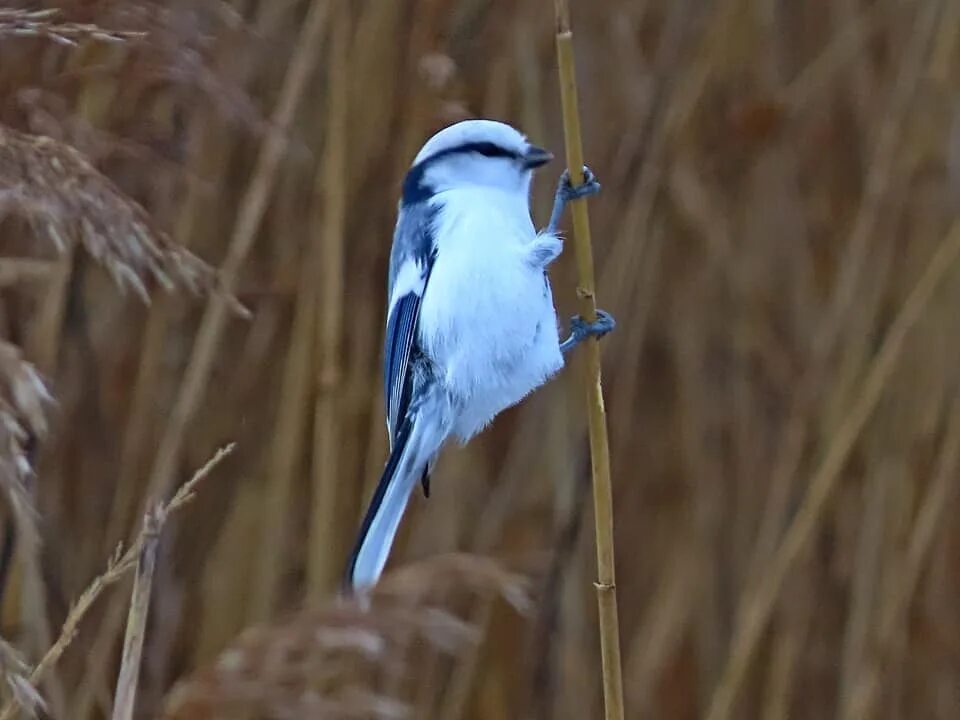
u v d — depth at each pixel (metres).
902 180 8.12
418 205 5.79
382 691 6.82
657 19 8.50
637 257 8.11
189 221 7.06
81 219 4.23
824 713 7.91
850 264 8.06
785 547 7.34
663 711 7.99
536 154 5.88
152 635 7.03
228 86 6.14
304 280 7.37
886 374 7.50
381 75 7.61
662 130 8.08
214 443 7.38
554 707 7.70
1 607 6.12
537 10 8.12
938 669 7.82
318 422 7.00
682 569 8.16
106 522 7.11
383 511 5.25
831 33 8.73
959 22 8.15
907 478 7.93
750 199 8.58
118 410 7.26
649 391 8.43
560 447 7.94
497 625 7.73
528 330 5.38
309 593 6.80
